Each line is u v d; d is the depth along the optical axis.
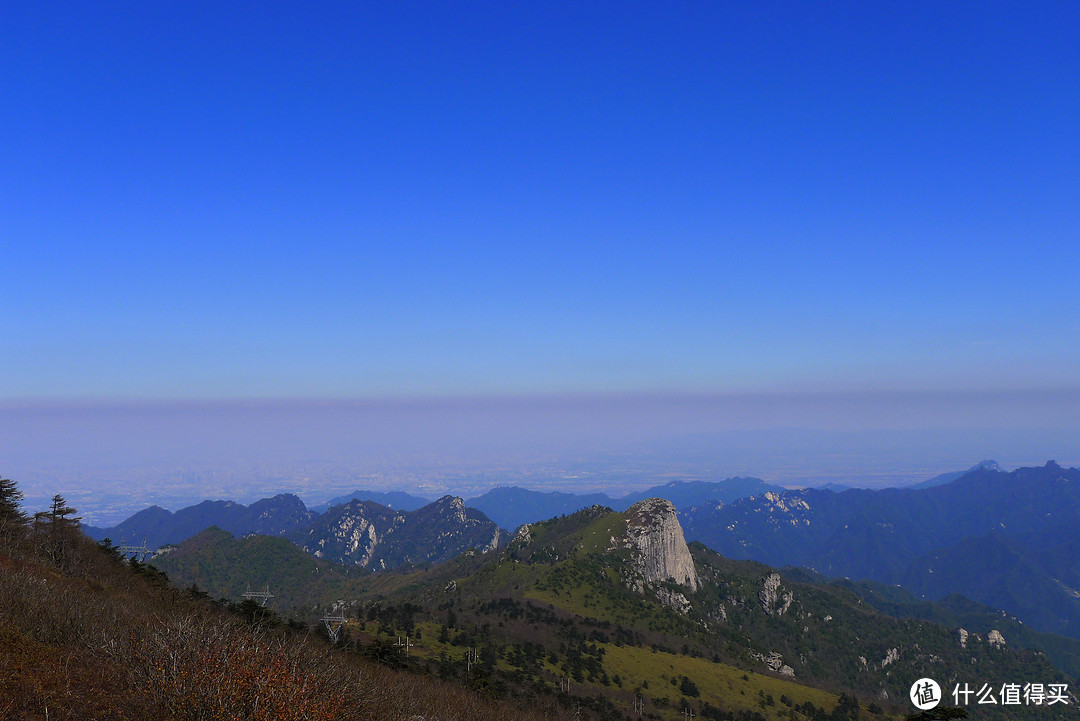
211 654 18.81
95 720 16.52
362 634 110.56
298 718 17.55
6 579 27.09
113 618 26.09
